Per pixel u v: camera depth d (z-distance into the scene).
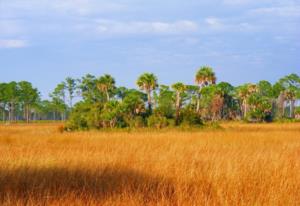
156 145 21.12
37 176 10.98
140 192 9.59
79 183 10.66
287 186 10.00
